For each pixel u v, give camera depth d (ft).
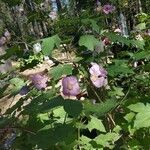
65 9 2.01
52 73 1.48
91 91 1.69
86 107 1.40
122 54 1.96
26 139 1.53
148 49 1.78
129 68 1.75
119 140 1.69
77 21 1.73
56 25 1.76
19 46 1.64
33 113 1.33
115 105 1.41
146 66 1.89
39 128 1.40
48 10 1.87
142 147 1.65
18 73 1.77
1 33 1.84
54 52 1.72
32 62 1.70
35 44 1.62
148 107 1.50
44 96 1.43
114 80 1.91
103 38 1.83
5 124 1.45
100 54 1.76
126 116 1.61
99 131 1.70
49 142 1.20
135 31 2.27
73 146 1.51
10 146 1.61
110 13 2.16
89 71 1.60
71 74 1.57
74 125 1.49
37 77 1.56
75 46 1.74
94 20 1.72
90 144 1.56
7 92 1.69
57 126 1.26
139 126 1.46
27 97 1.59
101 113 1.36
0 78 1.76
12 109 1.56
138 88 1.94
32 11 1.85
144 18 2.48
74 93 1.40
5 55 1.66
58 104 1.22
